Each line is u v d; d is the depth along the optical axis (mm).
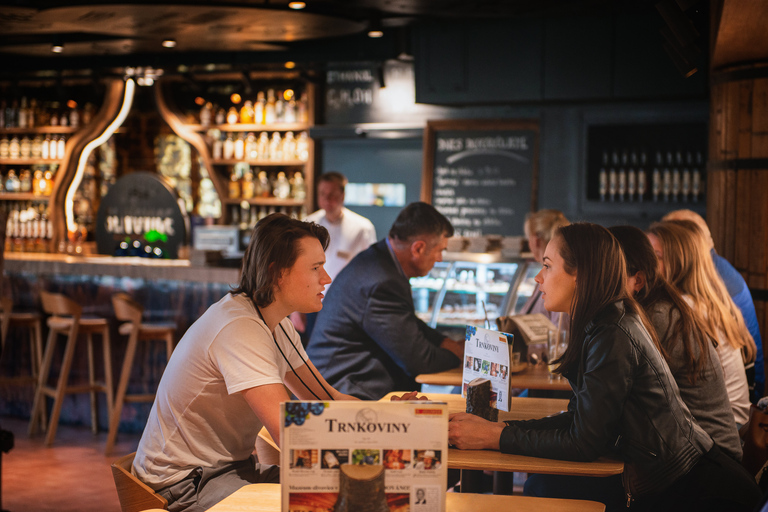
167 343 5375
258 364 1930
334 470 1378
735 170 4145
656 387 1996
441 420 1385
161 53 6969
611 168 6090
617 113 5867
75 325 5324
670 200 5832
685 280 2939
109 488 4375
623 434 2025
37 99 8133
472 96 5945
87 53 6977
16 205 8242
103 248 7828
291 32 5660
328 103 6906
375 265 3205
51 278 5977
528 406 2607
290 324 2371
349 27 5477
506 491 2721
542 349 3324
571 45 5637
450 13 5578
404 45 6215
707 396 2258
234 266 5719
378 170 6867
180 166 7977
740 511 2055
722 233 4223
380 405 1383
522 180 6254
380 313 3119
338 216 5773
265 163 7125
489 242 5012
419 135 6559
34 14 5090
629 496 2076
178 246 7586
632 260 2395
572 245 2094
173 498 2004
